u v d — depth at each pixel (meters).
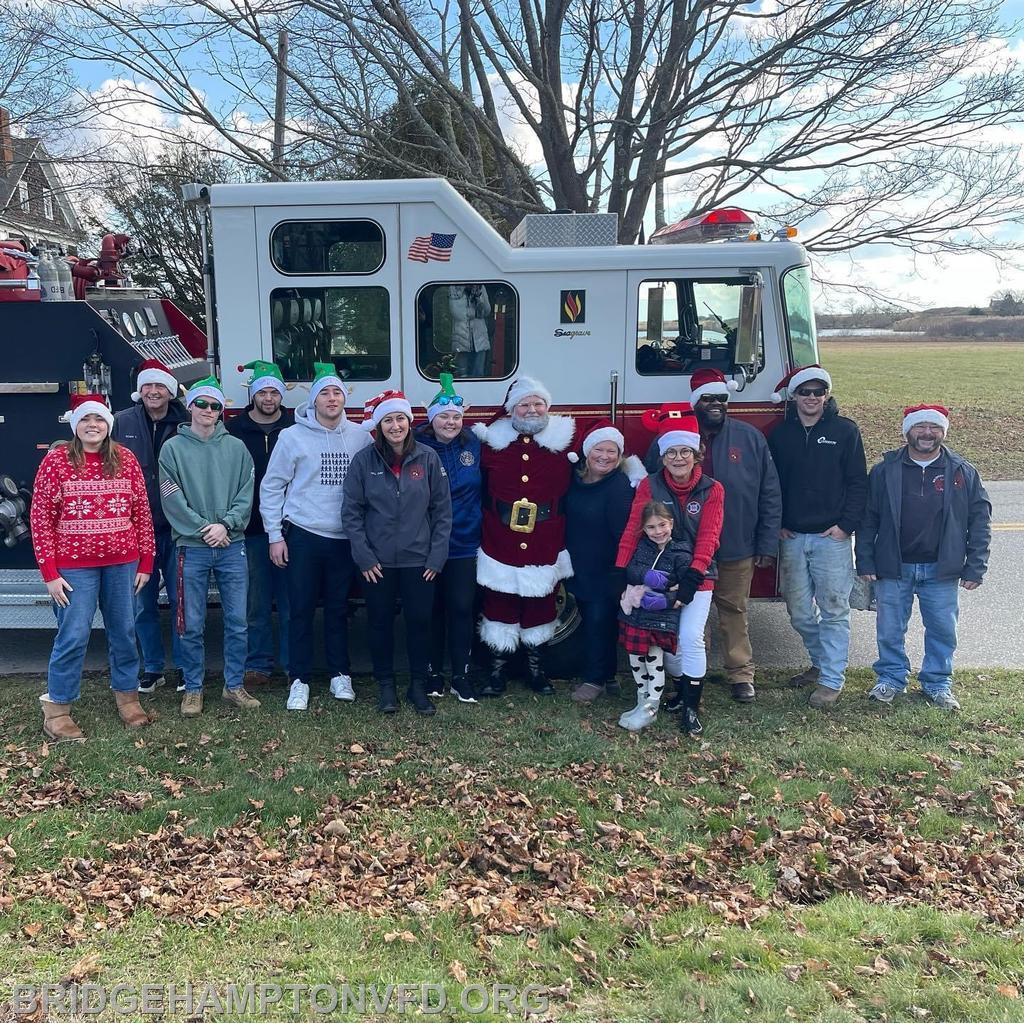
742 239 6.37
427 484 5.45
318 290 6.00
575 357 6.12
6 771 4.88
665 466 5.26
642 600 5.27
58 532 5.10
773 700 5.94
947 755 5.09
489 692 5.99
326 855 4.09
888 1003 3.10
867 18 9.52
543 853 4.13
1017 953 3.37
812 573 5.81
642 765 5.02
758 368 6.14
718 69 10.00
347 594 5.83
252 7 9.96
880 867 4.03
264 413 5.86
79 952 3.41
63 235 17.17
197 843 4.20
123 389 6.08
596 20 10.07
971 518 5.61
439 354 6.11
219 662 6.74
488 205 11.93
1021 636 7.20
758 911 3.69
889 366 28.77
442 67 10.84
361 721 5.59
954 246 10.66
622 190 10.66
